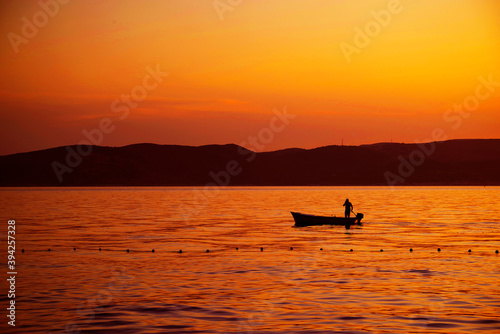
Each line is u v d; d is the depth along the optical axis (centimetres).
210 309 1648
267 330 1436
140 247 3070
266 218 5347
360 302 1730
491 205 7619
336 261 2555
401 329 1439
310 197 11112
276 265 2447
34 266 2420
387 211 6319
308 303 1719
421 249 2969
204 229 4162
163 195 12619
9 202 8769
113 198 10700
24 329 1455
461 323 1494
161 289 1933
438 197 10812
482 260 2581
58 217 5400
